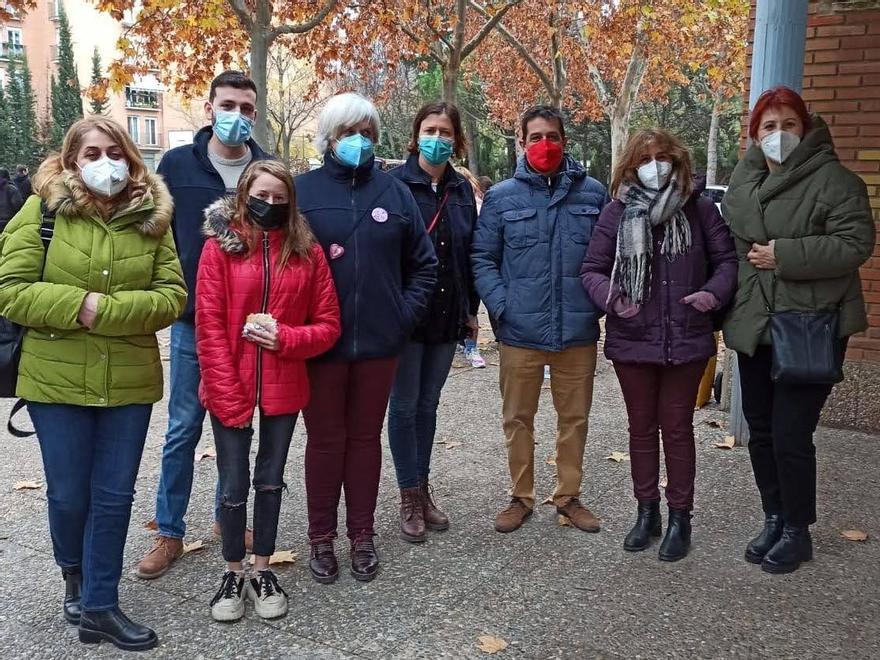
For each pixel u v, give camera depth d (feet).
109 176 8.98
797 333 11.14
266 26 30.89
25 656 9.49
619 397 21.91
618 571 11.69
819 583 11.27
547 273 12.64
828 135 11.52
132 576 11.50
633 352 12.03
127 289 9.40
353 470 11.59
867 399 18.57
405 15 42.93
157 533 11.78
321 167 11.45
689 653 9.50
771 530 12.08
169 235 9.98
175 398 11.54
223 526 10.31
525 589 11.13
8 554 12.27
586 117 115.03
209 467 16.30
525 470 13.39
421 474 13.21
